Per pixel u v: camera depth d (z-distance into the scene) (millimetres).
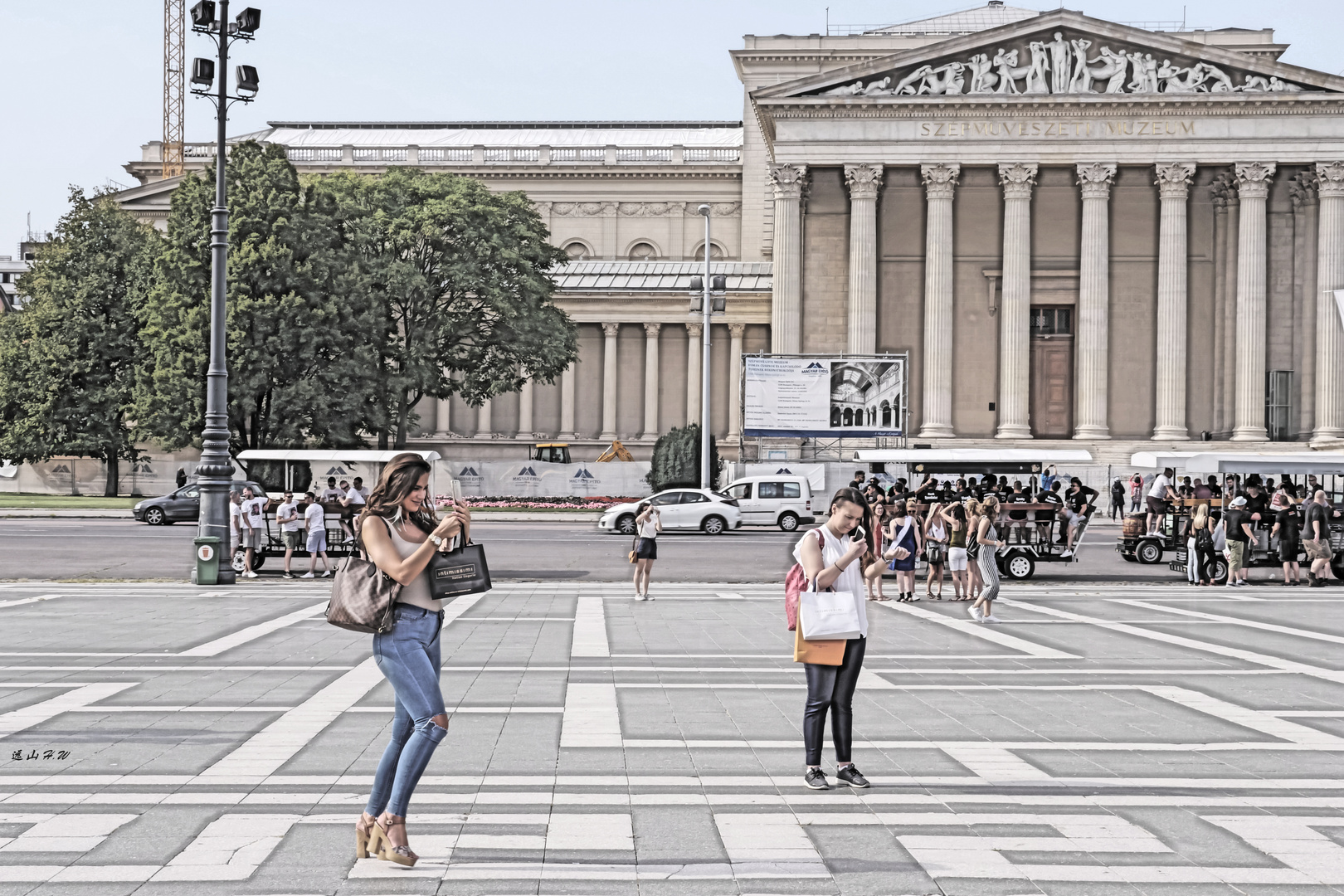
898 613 26984
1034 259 85062
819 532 11391
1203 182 84188
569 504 72812
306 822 9789
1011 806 10445
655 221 117438
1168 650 20516
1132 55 81000
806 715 11164
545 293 79438
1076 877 8602
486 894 8164
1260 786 11203
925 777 11461
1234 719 14391
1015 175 81125
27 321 81062
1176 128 80438
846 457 79875
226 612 24719
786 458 78438
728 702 15258
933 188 81438
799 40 110688
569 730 13484
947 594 32125
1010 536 36750
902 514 31062
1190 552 35250
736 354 98500
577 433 102250
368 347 68125
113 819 9836
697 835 9547
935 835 9602
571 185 117562
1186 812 10281
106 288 80375
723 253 116938
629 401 101562
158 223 108750
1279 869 8781
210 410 31375
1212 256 84562
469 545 9328
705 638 21469
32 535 49344
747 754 12359
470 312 76062
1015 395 80562
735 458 96312
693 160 119000
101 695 15305
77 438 79438
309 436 67312
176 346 65062
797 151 82062
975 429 84688
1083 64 81250
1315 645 21172
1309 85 79625
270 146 67750
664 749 12555
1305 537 35031
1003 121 81125
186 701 14922
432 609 9203
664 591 30703
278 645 19969
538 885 8352
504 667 18047
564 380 101688
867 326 80938
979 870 8719
